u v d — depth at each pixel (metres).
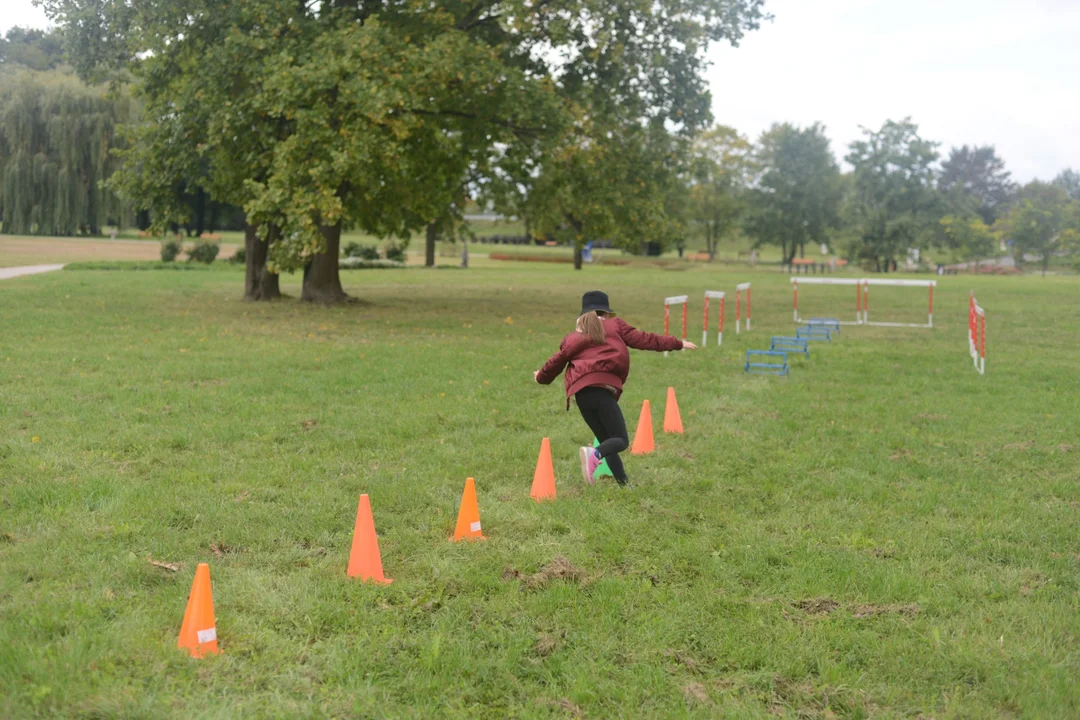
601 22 23.05
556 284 39.75
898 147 76.38
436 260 71.00
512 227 117.75
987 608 5.06
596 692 4.06
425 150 25.14
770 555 5.86
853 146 77.38
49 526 6.09
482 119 23.97
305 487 7.30
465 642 4.49
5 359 13.62
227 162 22.80
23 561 5.39
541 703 3.94
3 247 53.41
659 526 6.45
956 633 4.71
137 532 6.02
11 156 53.59
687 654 4.47
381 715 3.80
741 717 3.84
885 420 10.51
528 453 8.52
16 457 7.86
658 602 5.07
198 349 15.53
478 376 13.13
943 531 6.44
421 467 7.96
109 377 12.30
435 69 20.30
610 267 70.19
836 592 5.26
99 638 4.30
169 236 49.88
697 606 5.02
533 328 20.47
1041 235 80.25
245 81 21.67
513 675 4.20
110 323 19.16
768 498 7.29
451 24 21.95
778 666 4.32
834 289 39.09
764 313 26.64
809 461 8.45
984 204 152.38
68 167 53.19
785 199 82.81
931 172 77.69
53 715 3.66
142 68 24.06
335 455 8.40
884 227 76.31
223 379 12.48
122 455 8.18
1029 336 20.39
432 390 11.89
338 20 21.34
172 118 22.88
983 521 6.68
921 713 3.95
